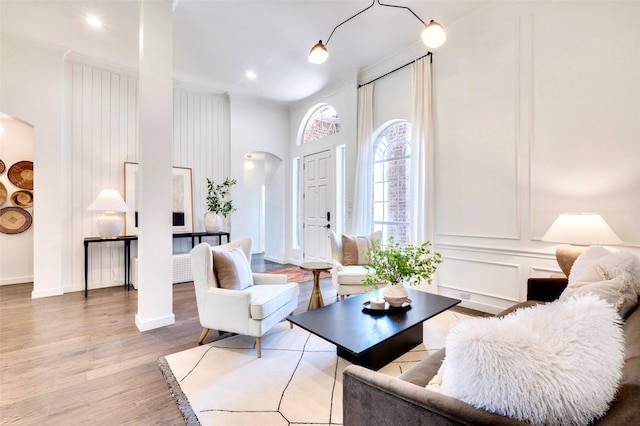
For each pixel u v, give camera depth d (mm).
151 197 2824
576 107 2625
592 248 1951
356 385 1020
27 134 4691
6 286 4363
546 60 2785
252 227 8109
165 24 2896
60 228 3926
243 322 2328
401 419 895
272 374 2066
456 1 3020
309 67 4418
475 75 3268
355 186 4484
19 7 3055
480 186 3244
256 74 4625
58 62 3893
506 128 3043
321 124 5664
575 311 855
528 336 750
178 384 1940
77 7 3061
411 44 3801
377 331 1859
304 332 2760
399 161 4262
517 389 704
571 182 2656
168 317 2918
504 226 3072
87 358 2291
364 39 3688
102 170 4277
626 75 2393
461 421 761
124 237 4129
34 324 2932
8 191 4543
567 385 678
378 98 4336
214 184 5258
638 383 708
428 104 3619
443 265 3570
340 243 3902
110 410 1717
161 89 2871
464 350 786
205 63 4270
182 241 4953
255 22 3334
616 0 2434
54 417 1655
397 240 4270
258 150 5754
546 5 2781
